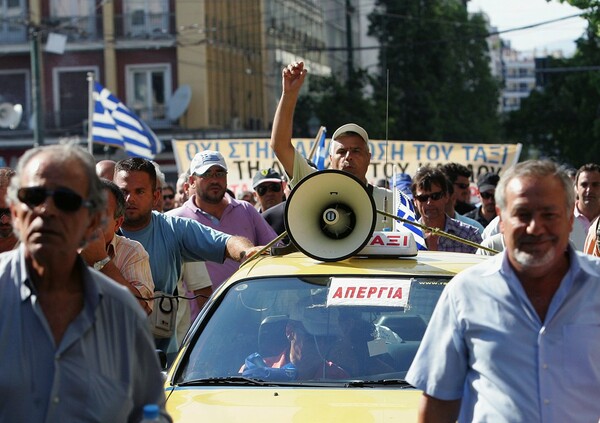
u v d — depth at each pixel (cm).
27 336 377
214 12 4794
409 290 594
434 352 444
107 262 627
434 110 5641
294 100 784
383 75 5684
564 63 5034
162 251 751
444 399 445
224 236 750
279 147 793
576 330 427
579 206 1001
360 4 7112
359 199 622
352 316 587
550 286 432
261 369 571
